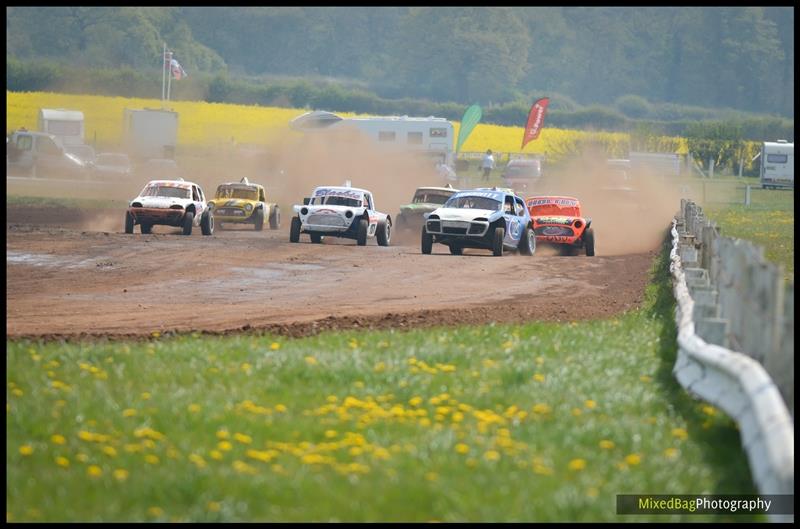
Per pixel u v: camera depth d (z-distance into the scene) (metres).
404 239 134.25
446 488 27.52
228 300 69.88
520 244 114.56
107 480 28.48
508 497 27.09
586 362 43.12
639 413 35.66
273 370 41.12
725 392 33.25
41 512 26.45
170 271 85.25
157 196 127.38
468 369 42.56
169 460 30.20
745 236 135.88
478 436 32.12
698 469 29.39
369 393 38.22
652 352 46.19
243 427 33.38
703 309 42.78
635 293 77.38
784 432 25.69
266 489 27.66
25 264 86.00
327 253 105.38
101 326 57.00
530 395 37.47
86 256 93.12
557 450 31.19
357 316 61.22
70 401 35.81
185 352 44.44
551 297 75.62
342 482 28.45
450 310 65.44
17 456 30.56
